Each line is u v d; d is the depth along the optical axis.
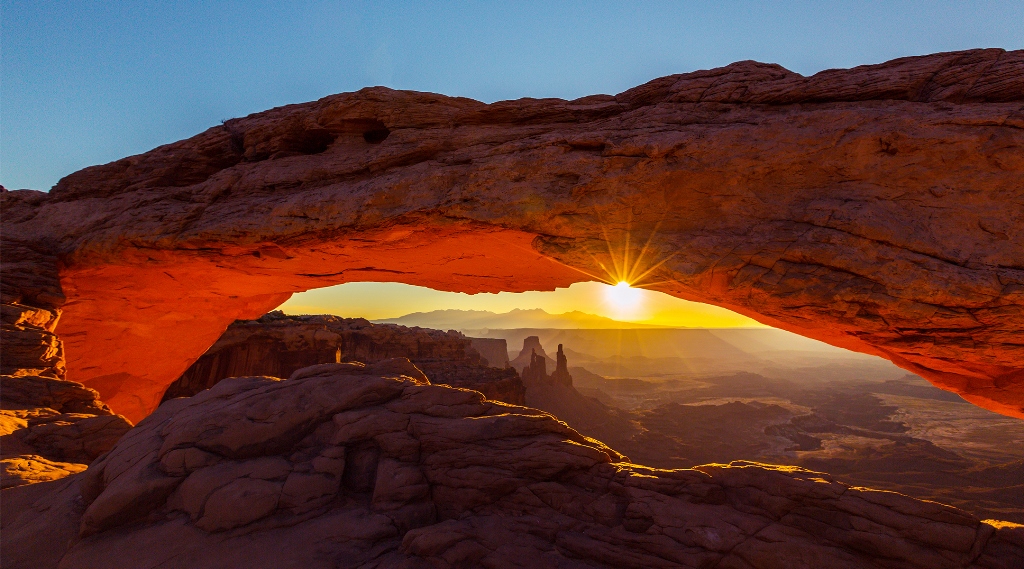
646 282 12.73
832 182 11.02
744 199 11.70
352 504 7.79
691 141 12.00
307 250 16.83
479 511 7.69
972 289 9.00
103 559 6.44
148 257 18.19
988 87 10.22
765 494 6.90
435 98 16.00
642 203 12.48
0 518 8.11
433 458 8.27
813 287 10.41
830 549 6.14
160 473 7.79
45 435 12.28
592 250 12.91
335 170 16.16
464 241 15.45
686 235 12.00
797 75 12.45
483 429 8.41
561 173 13.24
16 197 21.25
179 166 19.72
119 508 7.18
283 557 6.45
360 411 8.95
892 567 5.84
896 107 10.88
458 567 6.44
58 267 19.31
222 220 16.47
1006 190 9.50
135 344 23.48
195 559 6.38
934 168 10.04
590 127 14.09
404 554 6.61
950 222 9.70
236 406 8.85
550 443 8.25
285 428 8.52
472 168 14.12
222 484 7.49
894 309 9.67
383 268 19.08
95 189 20.44
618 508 7.30
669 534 6.60
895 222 9.98
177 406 10.11
